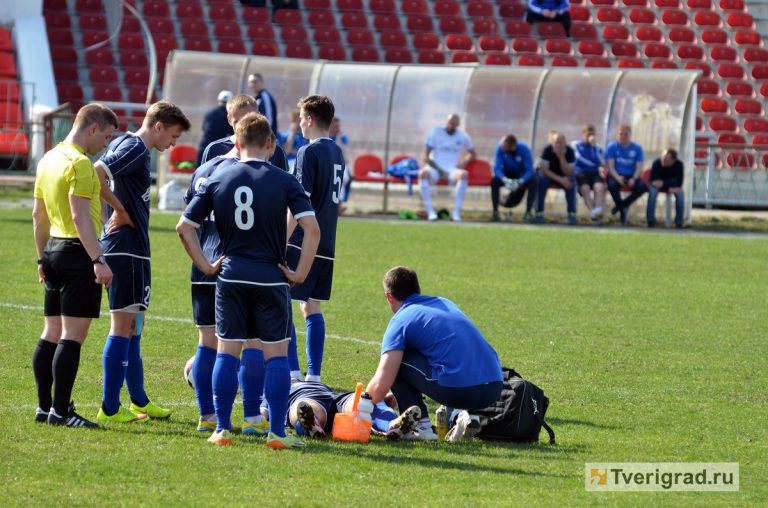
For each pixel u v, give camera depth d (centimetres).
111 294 2256
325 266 2827
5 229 5744
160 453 2012
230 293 2084
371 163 8025
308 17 11219
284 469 1936
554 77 8006
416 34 11225
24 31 9550
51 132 8244
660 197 7575
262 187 2072
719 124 10569
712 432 2411
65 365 2181
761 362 3247
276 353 2106
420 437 2273
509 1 11862
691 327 3809
